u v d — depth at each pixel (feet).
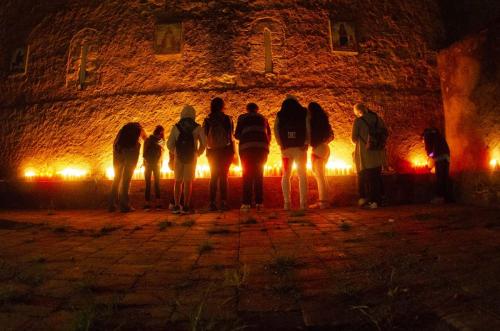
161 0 29.71
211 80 28.45
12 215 21.66
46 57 30.89
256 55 28.66
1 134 30.71
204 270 9.18
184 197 20.94
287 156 21.34
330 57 28.78
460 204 23.27
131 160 22.91
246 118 21.45
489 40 23.04
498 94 22.17
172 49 28.91
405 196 24.99
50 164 29.30
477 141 23.79
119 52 29.58
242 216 18.97
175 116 28.17
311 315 6.46
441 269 8.35
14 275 8.79
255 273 8.83
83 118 29.25
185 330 6.08
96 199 25.98
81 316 6.19
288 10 29.17
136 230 15.17
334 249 10.95
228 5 29.14
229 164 21.94
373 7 29.81
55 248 11.78
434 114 28.45
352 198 24.66
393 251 10.34
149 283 8.25
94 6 30.63
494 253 9.50
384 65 29.04
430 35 29.58
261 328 6.14
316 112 22.13
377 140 21.81
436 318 6.15
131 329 6.13
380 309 6.50
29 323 6.23
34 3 32.04
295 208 23.80
